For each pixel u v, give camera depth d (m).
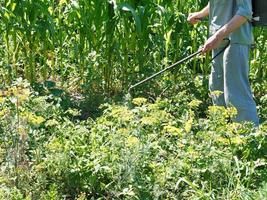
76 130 5.13
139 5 7.39
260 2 5.58
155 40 7.66
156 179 4.47
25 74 7.36
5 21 7.14
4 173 4.36
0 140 4.57
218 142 5.00
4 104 5.16
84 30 7.38
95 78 7.30
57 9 7.69
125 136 4.82
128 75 7.49
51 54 7.47
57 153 4.62
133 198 4.36
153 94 7.27
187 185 4.61
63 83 7.45
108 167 4.54
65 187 4.61
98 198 4.51
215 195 4.55
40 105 5.52
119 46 7.39
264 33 7.71
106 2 7.21
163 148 5.04
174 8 7.81
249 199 4.42
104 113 5.79
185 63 7.65
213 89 6.01
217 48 5.86
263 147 5.04
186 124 5.09
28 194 4.28
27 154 4.86
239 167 4.81
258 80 7.73
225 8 5.64
